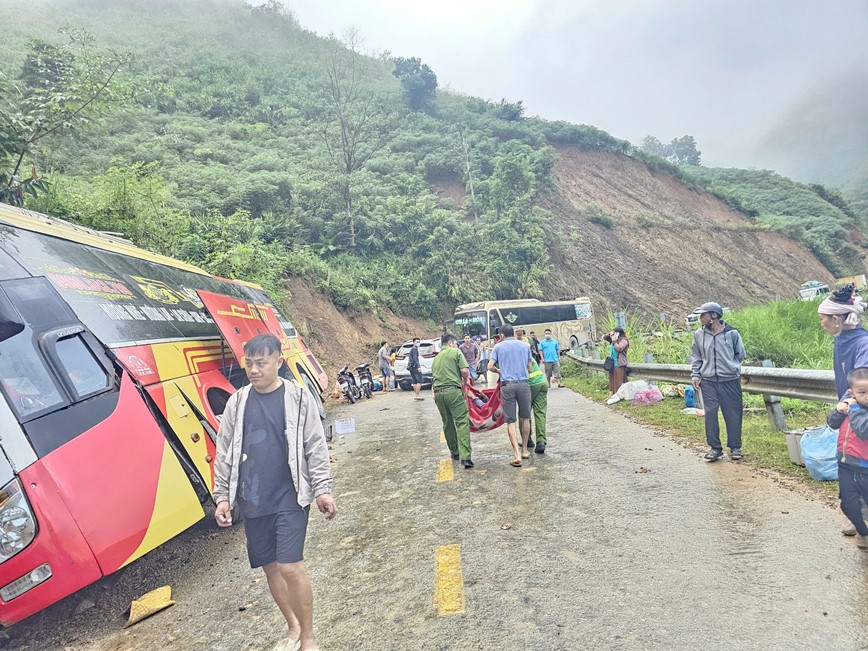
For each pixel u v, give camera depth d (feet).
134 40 246.47
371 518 18.97
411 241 125.70
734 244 215.92
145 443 15.25
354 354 86.63
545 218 160.15
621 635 10.05
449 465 25.11
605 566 13.03
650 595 11.44
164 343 19.98
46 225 19.22
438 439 31.99
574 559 13.62
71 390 14.12
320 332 82.89
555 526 16.06
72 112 40.19
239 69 214.48
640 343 56.34
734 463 20.81
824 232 259.60
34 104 37.42
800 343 47.80
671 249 191.52
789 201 297.33
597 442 26.96
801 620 9.98
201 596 14.55
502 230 136.67
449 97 257.75
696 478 19.42
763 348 44.14
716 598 11.05
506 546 14.96
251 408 10.71
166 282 25.77
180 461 17.06
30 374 13.55
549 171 187.73
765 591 11.15
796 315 59.77
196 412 19.40
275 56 270.87
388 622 11.61
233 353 24.53
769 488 17.52
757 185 325.21
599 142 231.09
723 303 180.86
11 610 11.84
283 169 138.62
